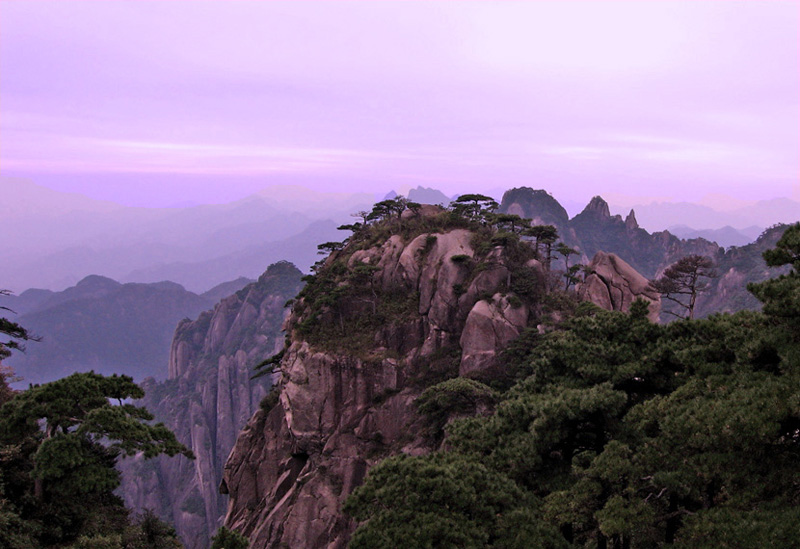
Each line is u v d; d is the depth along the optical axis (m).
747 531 16.05
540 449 24.56
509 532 19.66
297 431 70.69
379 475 22.45
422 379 68.94
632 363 25.69
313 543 62.62
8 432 26.59
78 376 28.11
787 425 17.69
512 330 65.50
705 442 18.12
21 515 25.52
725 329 23.80
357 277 80.44
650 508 19.11
